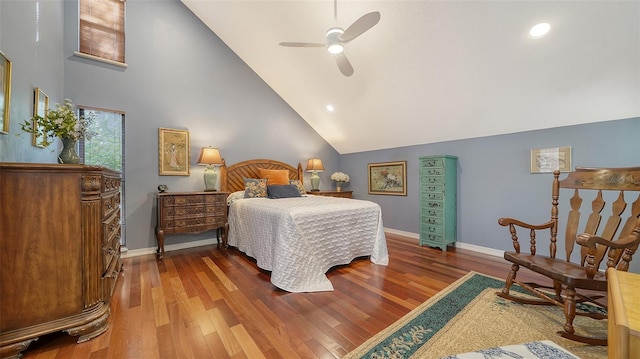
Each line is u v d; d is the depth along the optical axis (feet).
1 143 5.38
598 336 5.19
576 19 6.62
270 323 5.78
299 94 15.05
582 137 8.95
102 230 5.61
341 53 8.04
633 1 5.89
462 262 10.08
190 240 12.46
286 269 7.66
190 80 12.55
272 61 13.53
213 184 12.35
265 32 11.84
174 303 6.70
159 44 11.71
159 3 11.75
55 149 8.65
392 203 15.72
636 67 6.90
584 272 5.26
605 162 8.50
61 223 4.97
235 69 14.05
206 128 13.03
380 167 16.40
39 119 5.82
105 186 6.05
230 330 5.50
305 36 10.91
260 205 9.83
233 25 12.37
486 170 11.49
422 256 10.88
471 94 9.95
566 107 8.72
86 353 4.75
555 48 7.38
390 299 6.95
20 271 4.59
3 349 4.34
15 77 5.99
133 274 8.75
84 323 5.08
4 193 4.48
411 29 8.74
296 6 9.83
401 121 13.20
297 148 16.74
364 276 8.62
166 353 4.77
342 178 17.60
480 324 5.69
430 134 13.10
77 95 9.84
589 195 8.95
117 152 10.90
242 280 8.29
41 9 7.52
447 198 11.91
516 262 6.46
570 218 6.50
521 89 8.91
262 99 15.10
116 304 6.63
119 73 10.73
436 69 9.66
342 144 18.02
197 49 12.79
